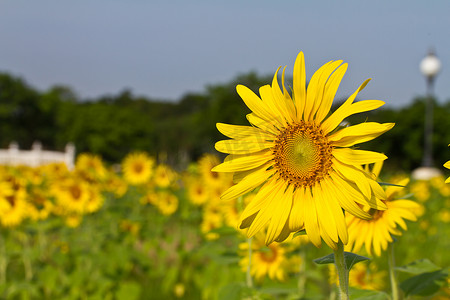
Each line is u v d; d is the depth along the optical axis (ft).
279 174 6.04
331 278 11.62
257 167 6.15
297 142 5.96
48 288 19.27
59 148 242.78
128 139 221.66
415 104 179.22
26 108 249.34
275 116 6.12
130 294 20.33
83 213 23.27
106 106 227.81
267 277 13.21
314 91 5.88
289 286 11.73
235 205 16.72
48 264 20.53
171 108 340.39
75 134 219.41
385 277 15.05
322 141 5.87
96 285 20.44
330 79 5.81
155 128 244.63
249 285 11.30
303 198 5.91
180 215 28.99
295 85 5.98
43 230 21.42
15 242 23.26
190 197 28.22
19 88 243.40
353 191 5.66
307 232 5.78
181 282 22.18
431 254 25.77
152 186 29.19
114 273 20.99
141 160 29.30
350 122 5.96
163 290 21.03
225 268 18.90
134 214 26.45
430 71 99.96
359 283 12.04
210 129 157.48
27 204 20.24
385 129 5.50
